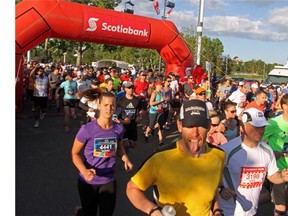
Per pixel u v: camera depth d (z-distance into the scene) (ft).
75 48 122.72
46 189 19.63
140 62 195.11
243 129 11.07
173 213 6.69
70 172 23.13
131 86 23.98
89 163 12.95
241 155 10.98
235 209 11.06
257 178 11.23
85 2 105.29
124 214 16.81
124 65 172.24
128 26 47.73
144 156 28.96
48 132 36.55
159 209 7.12
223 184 10.98
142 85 40.52
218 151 8.01
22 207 16.88
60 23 42.63
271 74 89.04
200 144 7.46
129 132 24.25
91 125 13.03
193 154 7.59
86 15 44.29
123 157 13.75
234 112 19.58
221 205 11.05
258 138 10.93
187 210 7.52
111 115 13.00
